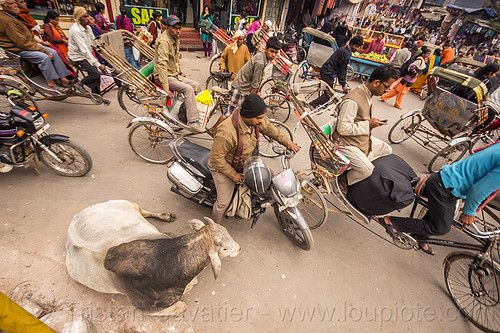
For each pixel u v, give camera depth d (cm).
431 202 263
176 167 305
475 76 611
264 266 292
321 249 325
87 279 213
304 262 305
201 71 850
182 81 443
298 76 909
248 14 1251
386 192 274
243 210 280
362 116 278
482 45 1722
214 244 207
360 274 303
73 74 488
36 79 452
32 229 278
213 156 232
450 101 483
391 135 628
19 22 399
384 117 742
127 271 195
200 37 1125
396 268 318
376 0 1692
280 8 1320
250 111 212
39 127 312
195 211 342
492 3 1650
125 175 378
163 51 389
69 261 221
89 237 222
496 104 531
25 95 378
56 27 583
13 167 339
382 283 297
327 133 315
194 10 1112
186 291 249
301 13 1418
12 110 291
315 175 332
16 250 257
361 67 984
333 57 596
